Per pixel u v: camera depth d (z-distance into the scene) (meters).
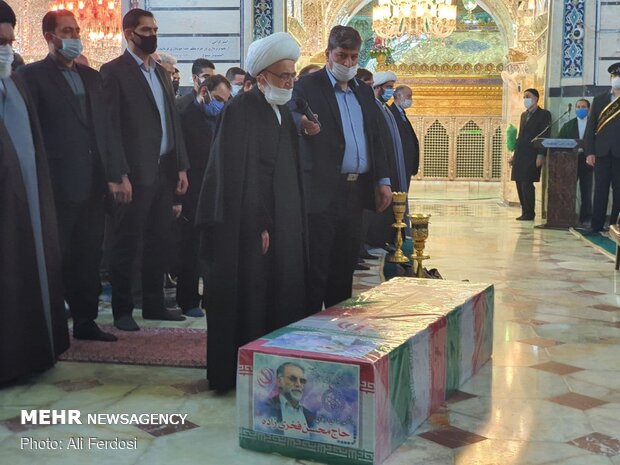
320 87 3.68
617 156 8.73
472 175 20.30
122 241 4.43
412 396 2.85
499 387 3.40
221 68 9.29
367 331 2.90
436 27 13.67
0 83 3.51
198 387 3.41
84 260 4.15
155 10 9.30
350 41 3.59
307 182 3.64
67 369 3.70
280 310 3.36
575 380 3.50
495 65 19.98
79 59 4.88
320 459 2.60
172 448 2.72
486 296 3.77
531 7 13.58
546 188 10.28
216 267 3.26
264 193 3.32
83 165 4.02
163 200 4.61
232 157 3.23
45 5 15.02
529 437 2.82
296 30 12.37
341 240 3.85
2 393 3.33
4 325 3.37
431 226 10.06
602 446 2.74
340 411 2.54
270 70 3.30
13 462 2.60
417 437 2.82
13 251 3.42
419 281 3.96
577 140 9.53
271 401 2.65
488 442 2.77
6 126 3.52
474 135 20.20
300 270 3.43
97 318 4.79
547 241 8.51
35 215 3.56
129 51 4.39
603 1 9.95
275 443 2.65
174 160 4.59
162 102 4.54
